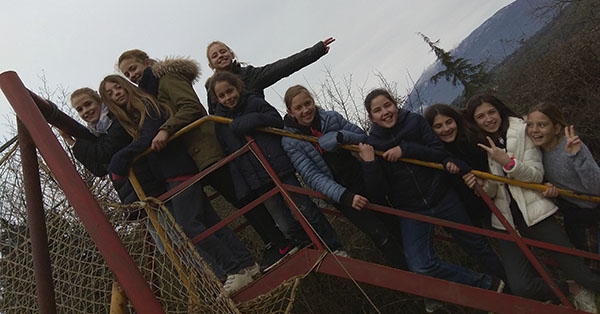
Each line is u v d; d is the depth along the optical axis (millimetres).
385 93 3805
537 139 3619
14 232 3732
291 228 4004
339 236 6672
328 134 3855
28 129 2973
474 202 4070
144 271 3953
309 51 4465
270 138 3939
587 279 3625
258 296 3676
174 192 3750
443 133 3939
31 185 3166
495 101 3871
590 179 3504
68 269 3783
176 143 3945
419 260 3826
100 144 3953
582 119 8242
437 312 5965
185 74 4137
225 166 4312
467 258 6293
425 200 3852
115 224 3676
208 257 4074
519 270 3764
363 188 3996
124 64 4547
